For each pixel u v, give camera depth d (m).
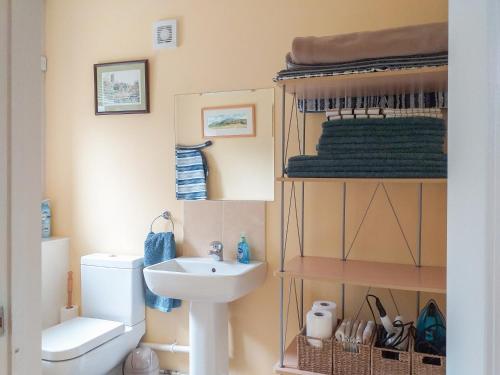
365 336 1.65
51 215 2.65
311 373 1.67
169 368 2.44
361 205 2.03
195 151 2.35
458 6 0.73
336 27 2.06
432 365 1.52
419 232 1.93
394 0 1.97
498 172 0.59
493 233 0.61
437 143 1.54
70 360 1.94
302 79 1.59
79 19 2.56
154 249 2.36
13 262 0.83
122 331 2.26
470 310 0.68
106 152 2.54
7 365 0.82
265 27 2.19
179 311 2.40
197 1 2.32
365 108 1.74
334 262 1.96
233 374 2.29
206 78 2.32
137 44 2.45
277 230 2.21
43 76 2.63
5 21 0.81
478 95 0.64
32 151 0.86
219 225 2.31
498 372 0.59
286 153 2.14
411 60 1.48
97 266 2.40
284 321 2.18
